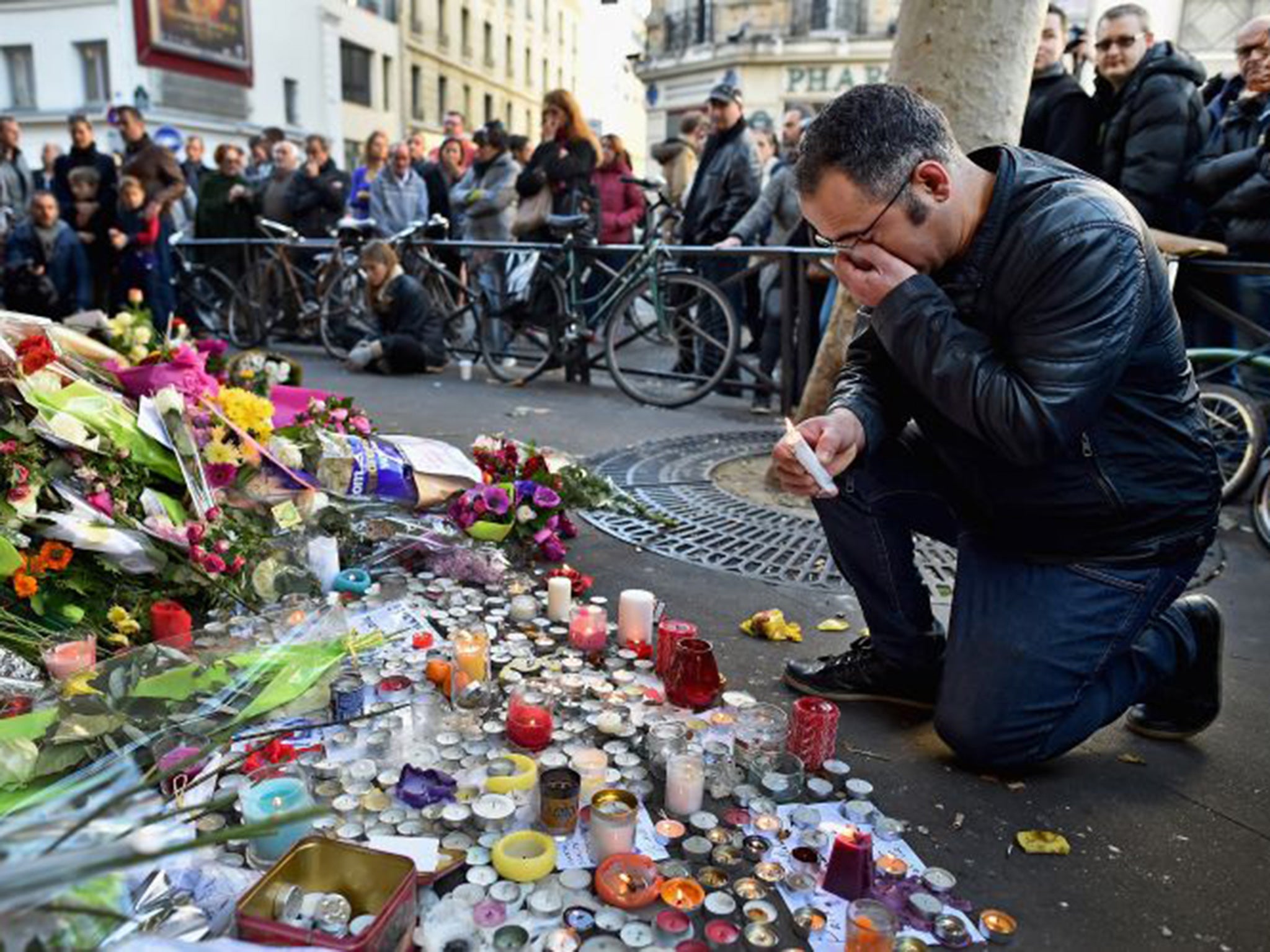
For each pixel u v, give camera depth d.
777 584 3.12
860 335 2.21
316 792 1.75
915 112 1.68
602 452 4.79
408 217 8.31
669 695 2.24
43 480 2.27
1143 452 1.82
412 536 2.98
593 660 2.42
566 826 1.69
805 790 1.90
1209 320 4.48
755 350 6.86
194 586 2.39
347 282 7.68
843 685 2.35
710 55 25.75
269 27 26.05
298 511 2.80
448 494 3.22
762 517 3.79
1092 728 1.96
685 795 1.78
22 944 1.00
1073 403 1.64
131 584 2.34
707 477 4.36
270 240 8.48
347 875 1.40
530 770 1.83
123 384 2.76
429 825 1.69
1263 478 3.62
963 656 1.95
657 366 6.99
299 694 1.90
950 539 2.22
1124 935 1.54
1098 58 4.54
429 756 1.92
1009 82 3.45
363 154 9.12
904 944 1.46
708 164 6.66
